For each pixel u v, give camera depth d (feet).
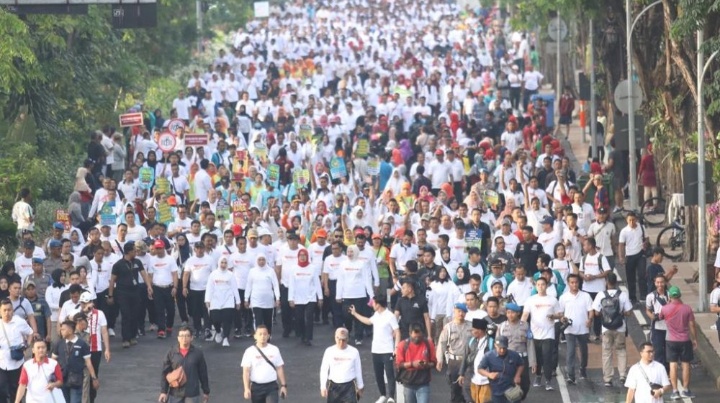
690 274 289.12
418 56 581.12
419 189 330.75
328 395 186.09
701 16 252.42
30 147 339.77
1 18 300.40
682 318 209.36
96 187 342.23
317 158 374.84
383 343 204.03
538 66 599.57
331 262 245.45
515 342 200.34
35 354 183.73
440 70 523.70
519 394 185.26
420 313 214.28
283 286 248.32
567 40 492.54
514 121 383.65
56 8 281.74
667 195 334.85
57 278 221.25
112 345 243.40
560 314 211.82
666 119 303.68
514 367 186.39
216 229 267.39
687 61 278.05
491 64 573.74
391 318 204.64
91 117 410.11
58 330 203.41
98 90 417.08
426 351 188.03
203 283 246.47
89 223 299.17
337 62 533.14
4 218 304.50
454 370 195.52
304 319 241.55
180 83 522.88
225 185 325.42
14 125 358.84
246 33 638.94
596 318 234.79
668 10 287.89
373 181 352.49
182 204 295.89
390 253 248.52
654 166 345.51
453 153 339.57
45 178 340.80
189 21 534.37
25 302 212.43
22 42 311.06
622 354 214.28
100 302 245.24
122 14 280.10
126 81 442.09
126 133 405.80
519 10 554.87
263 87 489.67
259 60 543.80
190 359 182.39
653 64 330.54
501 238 238.89
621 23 334.85
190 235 271.49
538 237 263.29
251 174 320.70
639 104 323.57
